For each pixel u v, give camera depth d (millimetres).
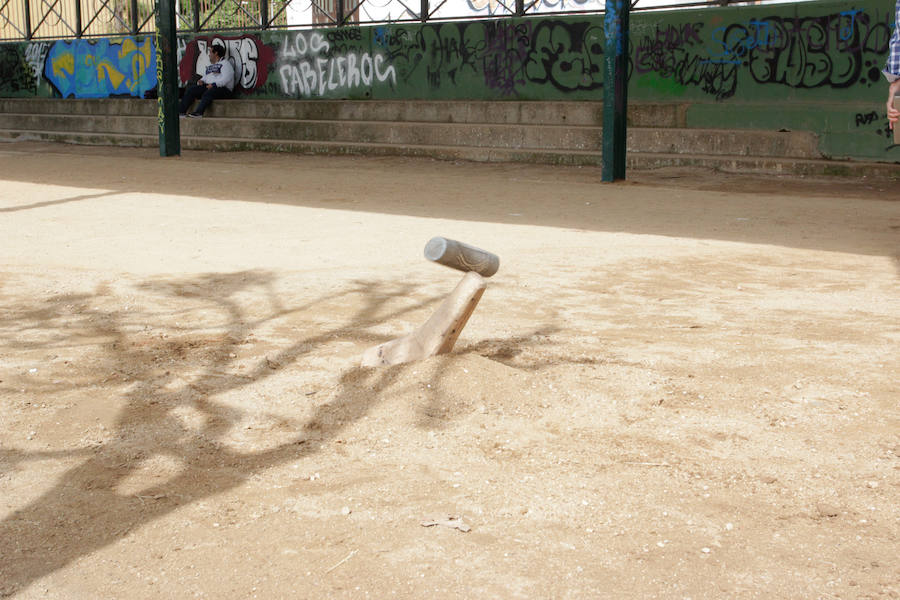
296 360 4125
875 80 13406
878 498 2715
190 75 21094
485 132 16172
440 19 17703
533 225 8422
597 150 15102
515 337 4469
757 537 2486
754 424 3307
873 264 6426
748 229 8172
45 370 4020
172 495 2775
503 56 17016
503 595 2203
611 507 2670
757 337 4445
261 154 17625
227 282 5836
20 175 13375
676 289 5625
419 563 2354
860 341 4332
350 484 2844
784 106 14164
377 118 18125
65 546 2457
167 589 2242
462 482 2852
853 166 12805
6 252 6910
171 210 9453
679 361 4051
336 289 5594
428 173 13766
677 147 14539
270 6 22094
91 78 22781
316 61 19359
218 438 3238
